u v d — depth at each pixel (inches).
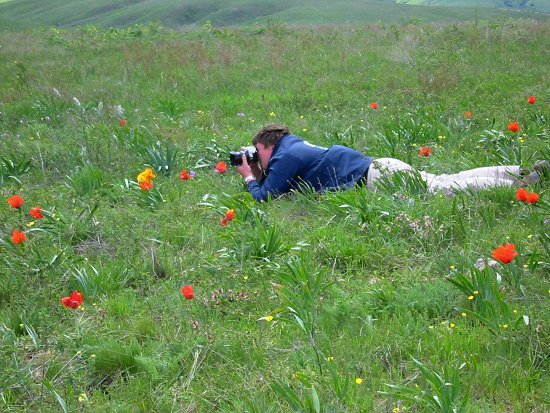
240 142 339.9
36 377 144.8
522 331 142.0
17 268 191.9
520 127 320.2
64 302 145.2
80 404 132.3
